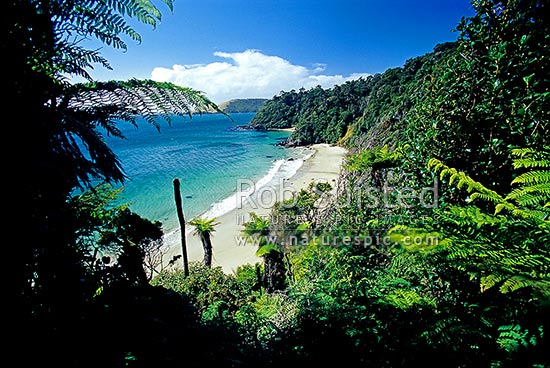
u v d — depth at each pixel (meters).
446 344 1.54
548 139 1.87
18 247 0.93
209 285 6.67
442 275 2.06
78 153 0.97
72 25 1.04
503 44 2.14
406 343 1.71
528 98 1.99
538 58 2.05
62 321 1.21
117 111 1.17
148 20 1.14
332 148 65.62
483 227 1.34
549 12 2.02
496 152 2.17
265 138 86.38
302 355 2.13
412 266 2.40
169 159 50.88
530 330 1.32
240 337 2.71
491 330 1.51
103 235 2.95
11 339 0.98
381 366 1.73
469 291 1.84
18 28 0.92
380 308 2.01
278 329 2.75
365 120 59.56
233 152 60.06
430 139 2.68
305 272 4.81
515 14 2.19
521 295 1.50
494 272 1.09
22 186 0.90
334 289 2.98
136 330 1.82
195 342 2.23
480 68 2.37
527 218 1.37
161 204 26.83
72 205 1.39
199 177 37.88
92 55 1.11
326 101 85.75
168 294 3.16
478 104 2.34
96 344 1.38
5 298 0.96
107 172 1.04
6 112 0.85
